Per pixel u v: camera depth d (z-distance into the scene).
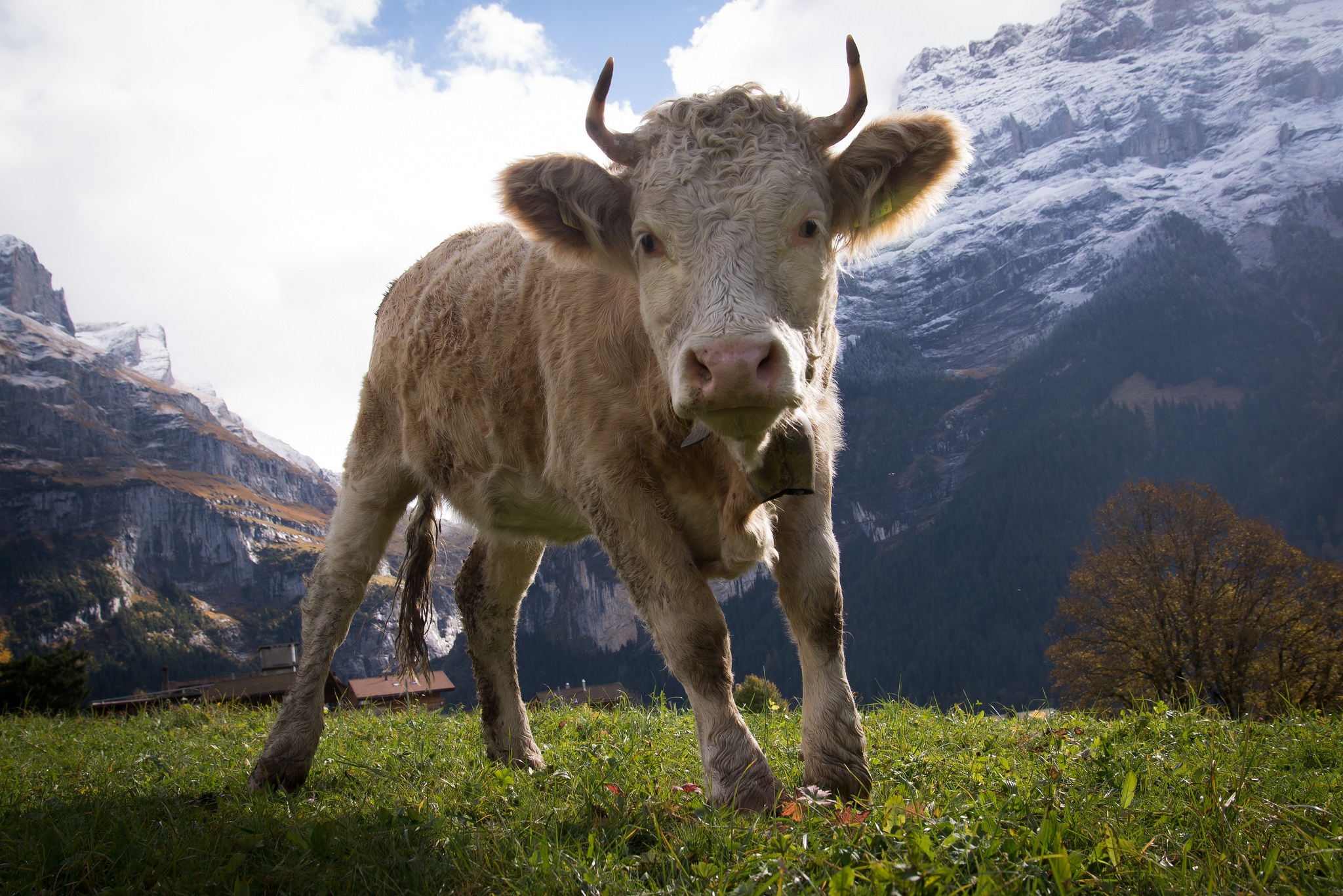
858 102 3.73
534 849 2.90
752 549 3.75
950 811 2.98
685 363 3.19
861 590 173.50
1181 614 32.59
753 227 3.44
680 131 3.70
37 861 3.00
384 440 5.91
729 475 3.85
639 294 3.92
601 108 3.89
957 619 152.50
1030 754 4.62
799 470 3.54
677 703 7.54
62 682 37.31
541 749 5.61
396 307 5.98
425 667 5.86
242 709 9.67
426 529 5.90
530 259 4.96
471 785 4.20
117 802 4.20
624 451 4.02
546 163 3.93
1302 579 32.09
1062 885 2.31
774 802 3.31
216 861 3.00
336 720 8.11
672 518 3.98
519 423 4.87
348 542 5.71
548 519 5.15
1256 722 5.52
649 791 3.64
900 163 3.97
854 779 3.58
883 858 2.50
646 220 3.61
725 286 3.33
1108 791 3.47
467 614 5.68
